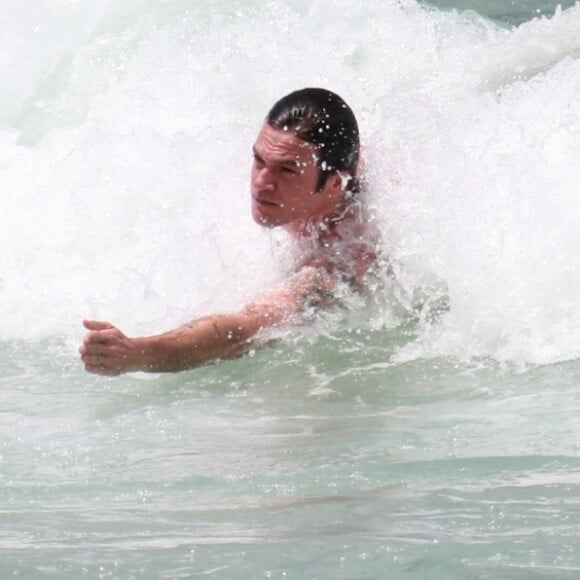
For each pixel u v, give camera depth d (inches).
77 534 319.9
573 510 327.3
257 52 784.3
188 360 487.8
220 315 504.7
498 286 522.9
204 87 758.5
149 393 476.1
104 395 474.9
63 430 431.5
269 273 548.7
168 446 412.2
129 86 782.5
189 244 560.7
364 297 544.4
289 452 400.2
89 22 840.9
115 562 293.4
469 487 353.1
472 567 284.8
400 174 560.4
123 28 828.6
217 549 301.9
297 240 550.3
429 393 466.0
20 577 283.7
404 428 422.9
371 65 777.6
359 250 546.9
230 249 561.6
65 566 291.0
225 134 649.0
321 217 542.3
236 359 505.7
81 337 543.8
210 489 363.6
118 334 468.4
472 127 588.7
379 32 800.3
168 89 767.1
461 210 546.6
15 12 850.8
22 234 626.2
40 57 830.5
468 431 415.5
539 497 340.2
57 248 610.5
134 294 556.7
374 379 483.5
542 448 391.2
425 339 522.9
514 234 533.3
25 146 760.3
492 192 548.7
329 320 534.0
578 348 499.2
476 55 718.5
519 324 511.5
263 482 367.9
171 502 351.6
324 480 366.9
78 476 381.1
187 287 550.3
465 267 533.0
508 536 306.5
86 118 790.5
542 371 483.2
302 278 536.1
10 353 530.9
